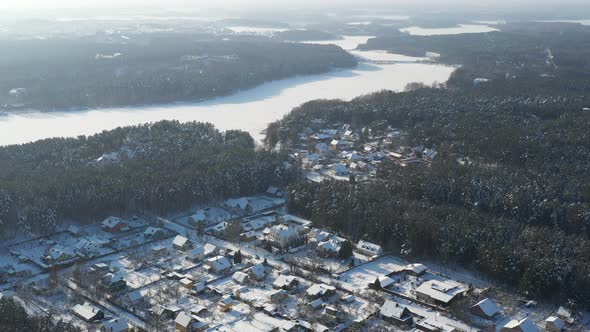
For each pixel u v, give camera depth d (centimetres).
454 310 18000
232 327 17300
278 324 17412
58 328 16125
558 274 19012
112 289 19300
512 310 18288
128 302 18625
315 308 18262
